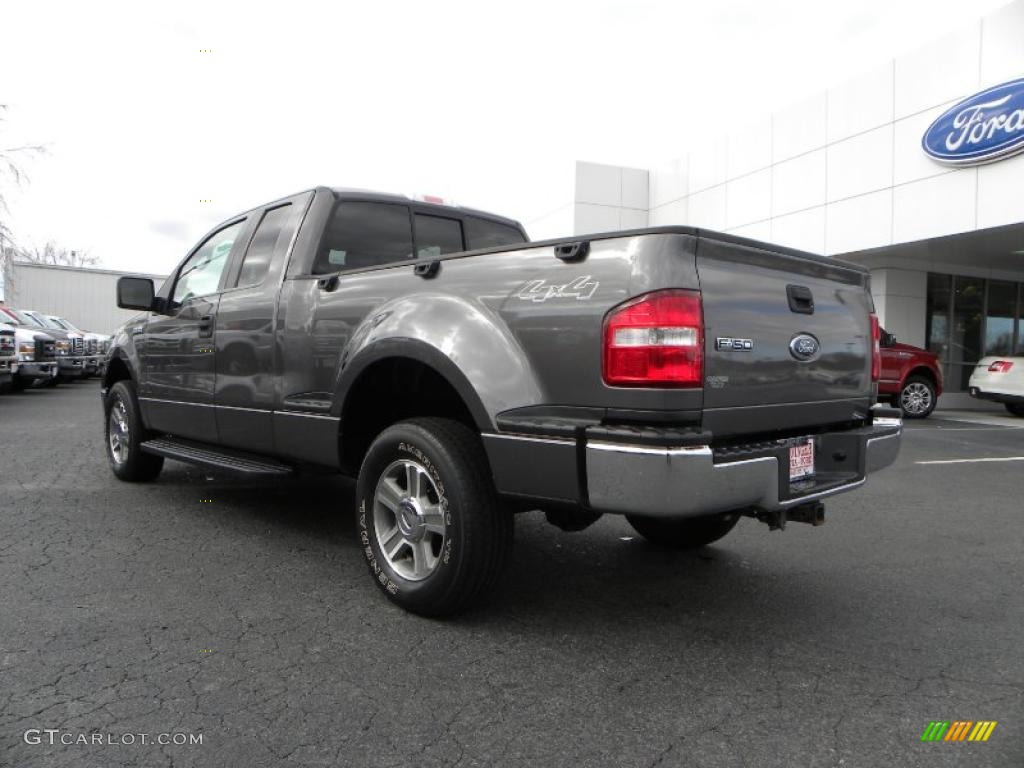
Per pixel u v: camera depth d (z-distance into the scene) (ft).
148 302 17.60
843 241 48.16
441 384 11.91
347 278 12.21
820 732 7.82
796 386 10.35
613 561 13.76
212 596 11.37
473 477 9.98
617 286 8.69
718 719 8.05
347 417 12.14
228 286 15.40
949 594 12.22
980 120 39.22
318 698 8.29
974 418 45.09
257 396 13.93
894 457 12.02
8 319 51.57
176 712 7.91
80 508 16.63
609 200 66.95
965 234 41.04
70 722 7.66
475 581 10.07
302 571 12.63
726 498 8.67
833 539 15.57
